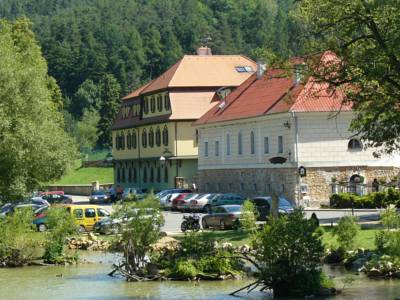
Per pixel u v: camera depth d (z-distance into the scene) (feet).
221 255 128.67
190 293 115.24
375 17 131.54
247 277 127.65
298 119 247.50
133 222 131.03
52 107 248.11
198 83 355.56
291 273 106.93
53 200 312.29
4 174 185.06
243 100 297.74
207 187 315.17
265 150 267.39
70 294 118.83
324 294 107.55
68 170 202.80
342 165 249.55
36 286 127.34
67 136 206.49
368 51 133.18
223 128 299.79
